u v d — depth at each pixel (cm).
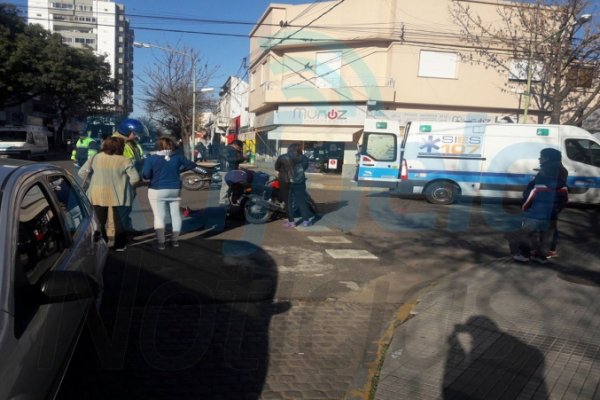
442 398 350
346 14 2273
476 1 2189
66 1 9525
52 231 317
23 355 204
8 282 221
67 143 4844
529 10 1770
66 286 234
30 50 3494
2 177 282
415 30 2206
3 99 3559
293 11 2408
